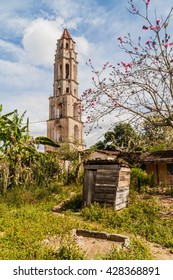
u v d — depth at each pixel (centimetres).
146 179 1969
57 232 745
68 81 5431
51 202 1326
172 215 1068
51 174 1984
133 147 1360
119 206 1187
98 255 562
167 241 750
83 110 1045
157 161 2406
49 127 5072
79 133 5175
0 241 638
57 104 5247
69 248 556
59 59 5559
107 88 1011
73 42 5794
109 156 3139
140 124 1134
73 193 1720
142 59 947
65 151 2689
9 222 826
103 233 738
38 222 853
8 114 1903
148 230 845
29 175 1712
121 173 1226
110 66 1015
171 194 1598
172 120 1035
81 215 1070
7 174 1532
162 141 1462
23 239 638
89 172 1250
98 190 1192
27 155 1827
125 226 898
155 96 1048
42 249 568
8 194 1359
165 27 851
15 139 1830
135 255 568
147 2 819
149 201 1295
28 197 1333
